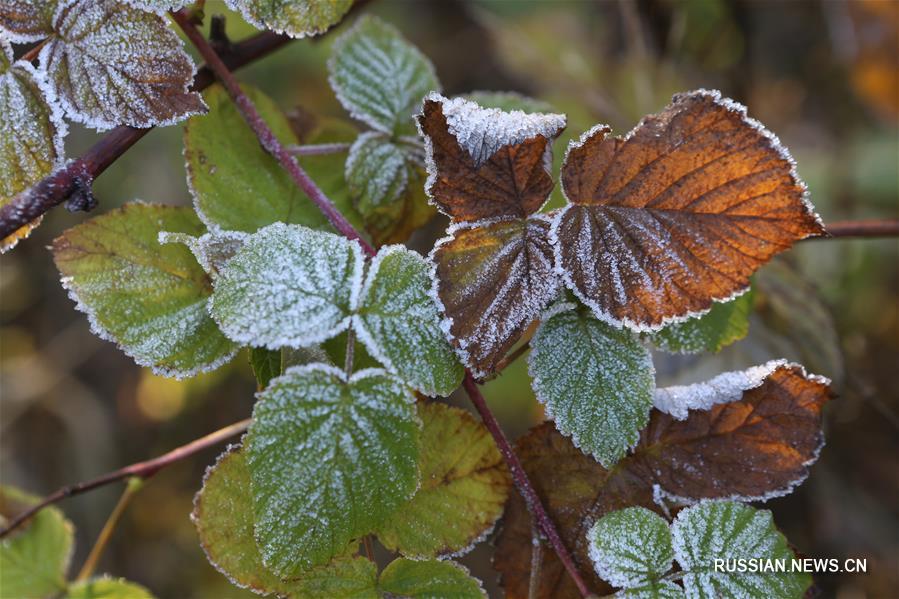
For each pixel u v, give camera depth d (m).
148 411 1.45
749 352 0.83
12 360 1.51
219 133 0.72
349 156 0.73
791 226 0.68
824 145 1.46
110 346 1.57
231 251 0.69
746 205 0.68
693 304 0.68
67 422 1.48
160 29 0.68
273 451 0.66
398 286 0.67
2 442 1.48
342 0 0.69
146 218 0.70
